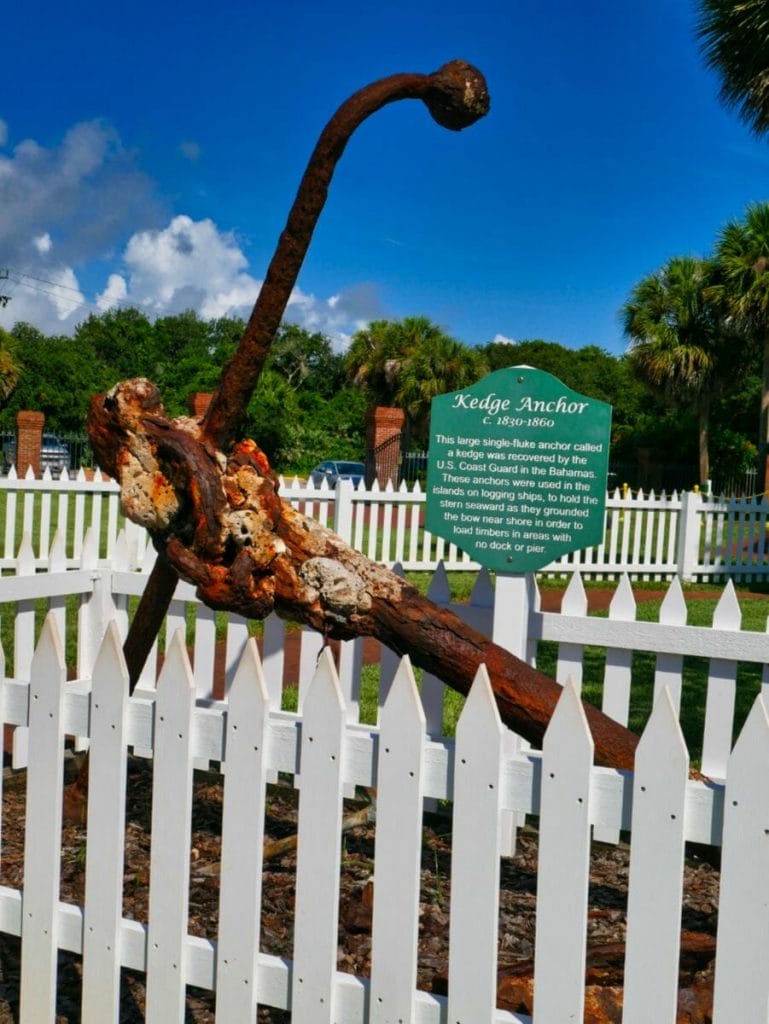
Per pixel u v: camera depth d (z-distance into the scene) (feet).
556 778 7.14
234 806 8.07
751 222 97.91
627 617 13.85
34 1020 8.95
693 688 23.47
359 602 9.81
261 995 8.14
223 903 8.15
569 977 7.16
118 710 8.45
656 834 6.89
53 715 8.70
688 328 108.06
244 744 8.00
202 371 176.76
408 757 7.48
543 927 7.23
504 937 10.82
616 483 114.73
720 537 52.21
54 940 8.83
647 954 6.97
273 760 7.99
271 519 9.77
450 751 7.49
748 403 149.48
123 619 16.70
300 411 165.89
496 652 9.86
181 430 9.75
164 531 9.91
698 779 9.55
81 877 11.96
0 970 10.34
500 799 7.32
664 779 6.86
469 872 7.39
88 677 16.42
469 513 13.39
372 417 83.76
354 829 13.99
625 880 12.68
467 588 42.70
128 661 11.61
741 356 107.34
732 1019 6.76
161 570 10.79
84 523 42.65
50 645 8.69
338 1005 7.88
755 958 6.65
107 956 8.59
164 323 264.31
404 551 48.62
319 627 9.98
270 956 8.23
